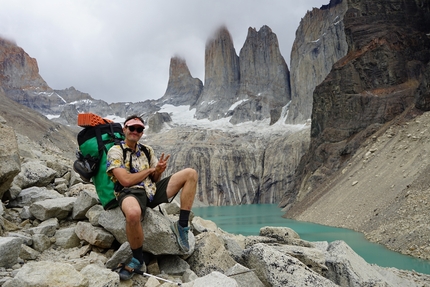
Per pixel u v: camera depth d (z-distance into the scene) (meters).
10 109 94.12
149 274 5.34
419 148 31.47
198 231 7.73
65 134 99.12
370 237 22.69
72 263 5.46
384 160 35.00
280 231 8.34
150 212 5.57
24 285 4.14
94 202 6.87
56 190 9.52
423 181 24.53
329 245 8.05
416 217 20.83
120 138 5.91
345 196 34.50
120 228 5.72
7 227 6.55
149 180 5.55
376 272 7.76
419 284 9.67
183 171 5.70
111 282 4.58
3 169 6.97
